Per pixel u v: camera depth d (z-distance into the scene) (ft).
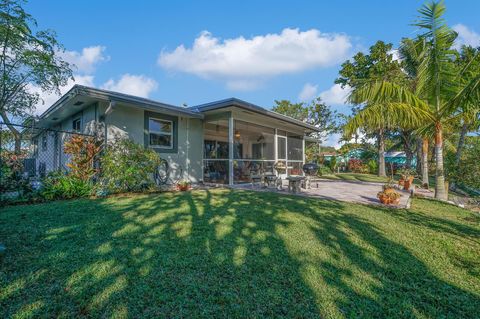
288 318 5.63
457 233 12.16
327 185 33.96
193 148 30.45
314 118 80.33
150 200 17.63
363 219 13.96
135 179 20.89
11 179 16.21
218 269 7.64
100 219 12.34
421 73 22.02
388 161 73.61
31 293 6.14
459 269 8.41
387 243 10.38
